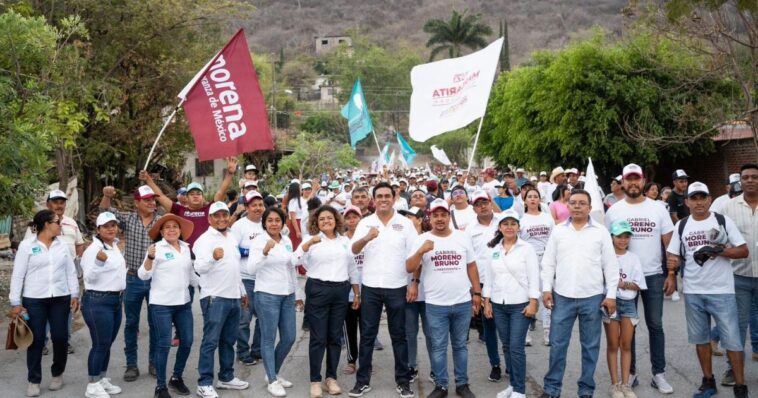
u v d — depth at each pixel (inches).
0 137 382.3
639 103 785.6
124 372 302.5
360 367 269.1
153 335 297.1
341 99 3563.0
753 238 267.0
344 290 270.4
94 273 263.3
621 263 258.2
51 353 331.9
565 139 850.8
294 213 410.6
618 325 258.7
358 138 880.3
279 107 2886.3
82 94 660.1
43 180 469.4
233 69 334.3
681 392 263.3
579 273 246.5
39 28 427.8
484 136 1316.4
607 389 269.1
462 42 3139.8
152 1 808.9
